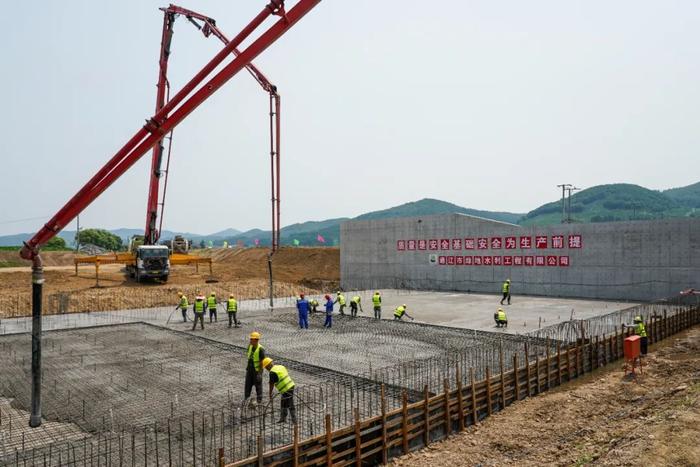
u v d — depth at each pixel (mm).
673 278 35781
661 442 11078
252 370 13562
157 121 11672
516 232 43938
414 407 13156
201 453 11141
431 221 49906
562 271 41219
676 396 14609
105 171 11992
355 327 27250
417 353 20531
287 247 92000
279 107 39875
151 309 36750
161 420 13117
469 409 14750
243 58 11406
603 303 36188
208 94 11633
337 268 78062
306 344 22578
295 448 10734
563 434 13789
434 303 37875
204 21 46375
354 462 11766
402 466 12133
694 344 23562
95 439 11961
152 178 50344
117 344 23047
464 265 47438
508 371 16875
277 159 39500
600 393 17094
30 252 12742
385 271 53688
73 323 29750
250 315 32531
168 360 19766
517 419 15062
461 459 12453
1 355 20828
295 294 46750
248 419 12383
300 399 13672
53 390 15789
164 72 47938
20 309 34781
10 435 12219
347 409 13672
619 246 38312
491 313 31938
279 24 11156
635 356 18750
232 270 65062
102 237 131625
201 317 26828
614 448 11664
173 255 52906
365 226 55375
